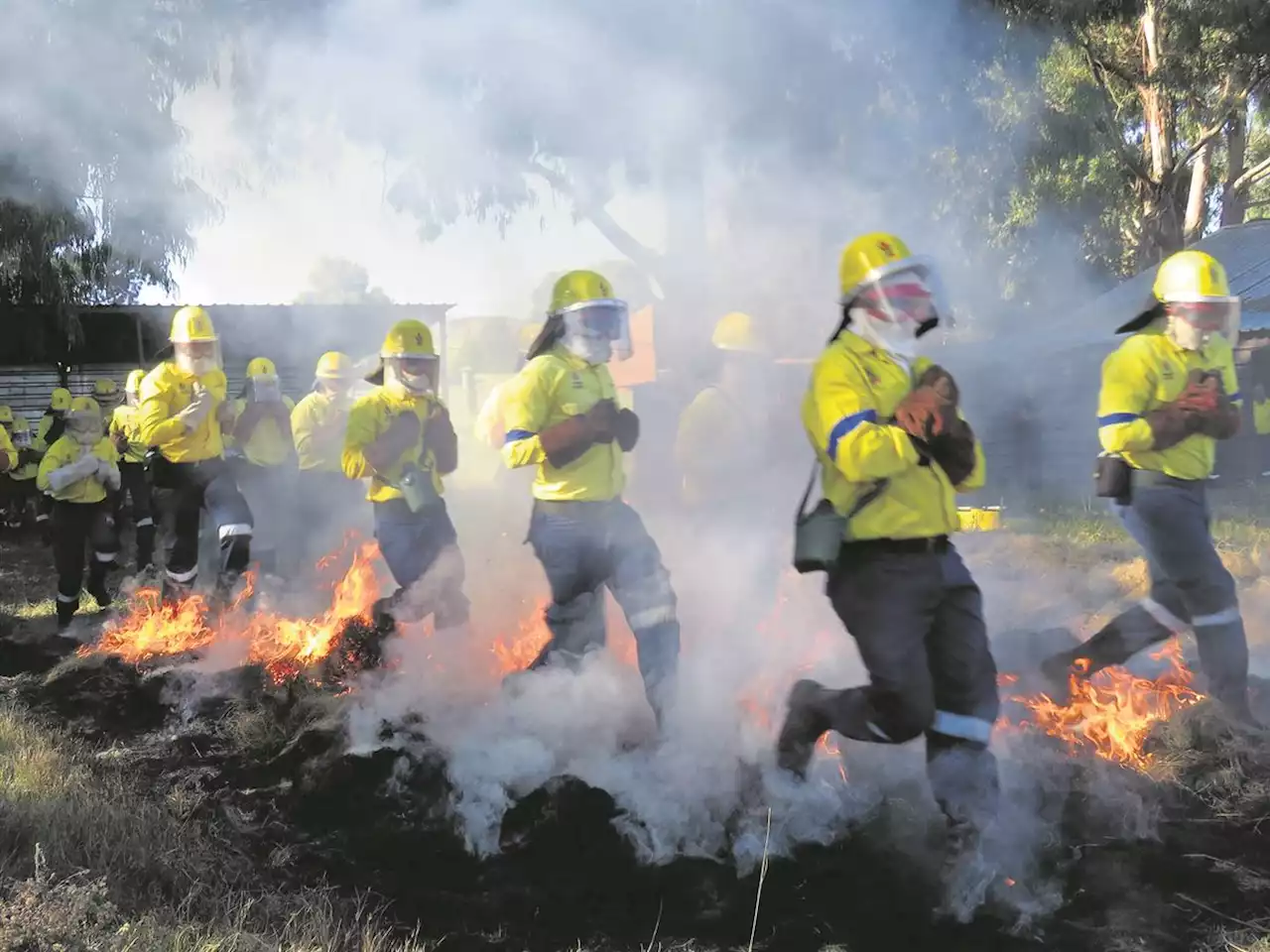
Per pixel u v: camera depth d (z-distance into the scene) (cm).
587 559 431
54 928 262
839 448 321
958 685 337
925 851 341
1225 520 950
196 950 269
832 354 335
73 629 688
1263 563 754
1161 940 287
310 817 384
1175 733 411
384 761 408
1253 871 324
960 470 324
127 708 511
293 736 450
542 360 430
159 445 638
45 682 541
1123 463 429
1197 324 416
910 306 330
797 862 337
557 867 342
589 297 426
